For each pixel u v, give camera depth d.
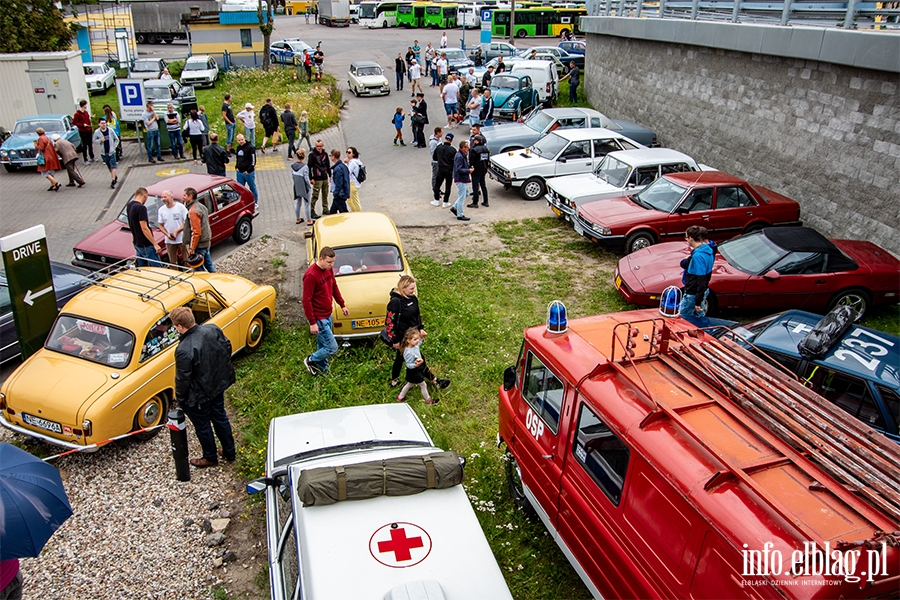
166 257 10.94
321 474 4.48
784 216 12.76
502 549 5.76
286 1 66.81
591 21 24.45
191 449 7.30
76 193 17.23
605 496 4.48
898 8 11.70
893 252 11.16
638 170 13.81
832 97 12.27
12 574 4.25
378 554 4.09
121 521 6.17
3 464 4.22
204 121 20.36
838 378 6.07
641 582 4.05
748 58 14.77
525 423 5.77
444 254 12.95
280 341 9.45
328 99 27.16
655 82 19.42
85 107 20.23
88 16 41.91
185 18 35.88
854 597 2.98
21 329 7.95
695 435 3.78
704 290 8.73
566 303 10.77
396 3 54.69
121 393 6.85
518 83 23.91
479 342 9.40
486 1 56.03
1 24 25.25
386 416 6.27
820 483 3.46
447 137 15.27
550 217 15.19
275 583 4.41
